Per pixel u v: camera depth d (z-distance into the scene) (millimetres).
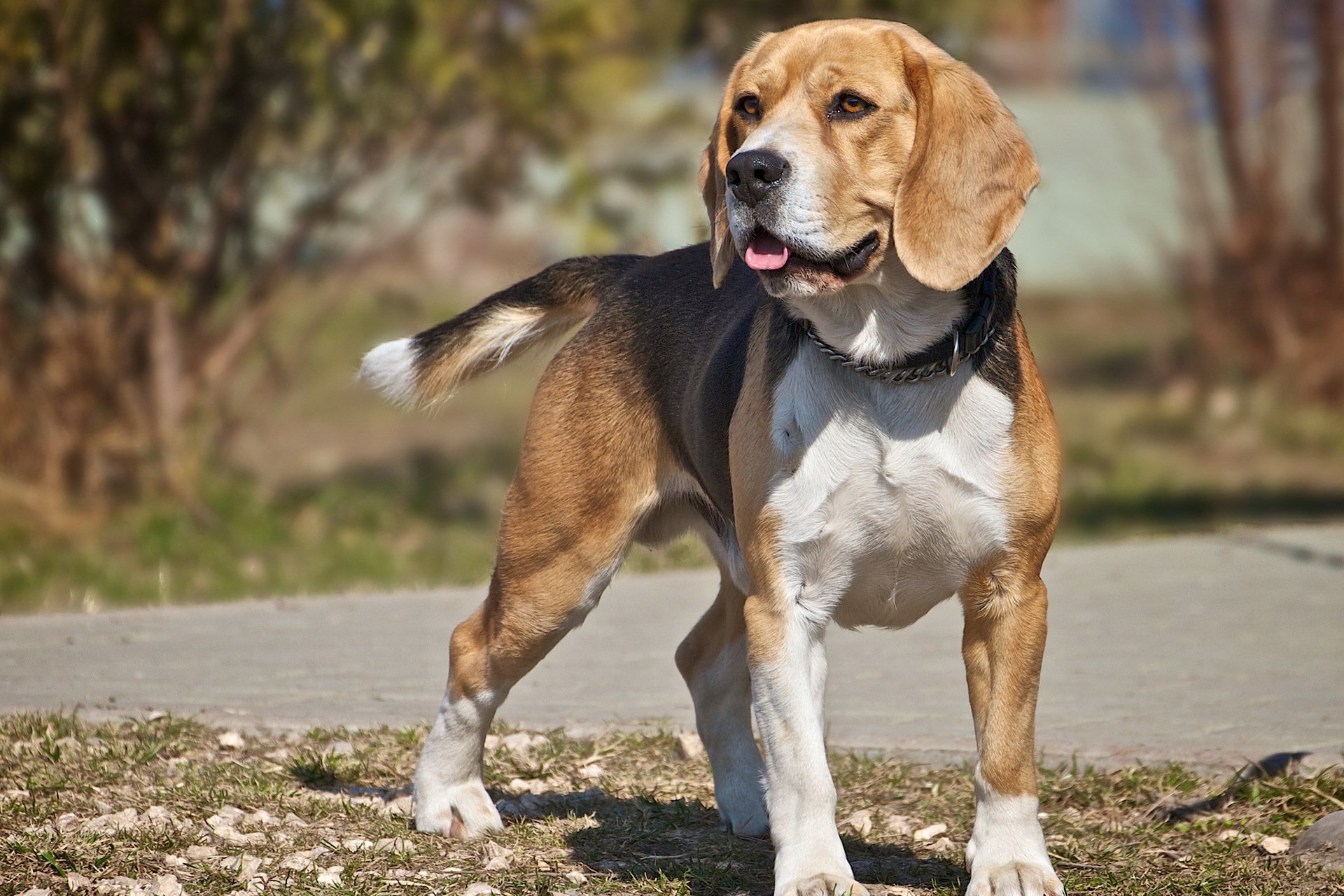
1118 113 30500
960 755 8719
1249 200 24703
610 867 7062
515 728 9461
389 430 25375
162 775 8406
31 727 9109
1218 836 7195
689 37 19828
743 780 7793
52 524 16656
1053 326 32969
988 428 6285
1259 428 23453
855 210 6332
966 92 6398
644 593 14383
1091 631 12070
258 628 12727
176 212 17688
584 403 7699
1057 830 7426
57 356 17219
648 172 19047
